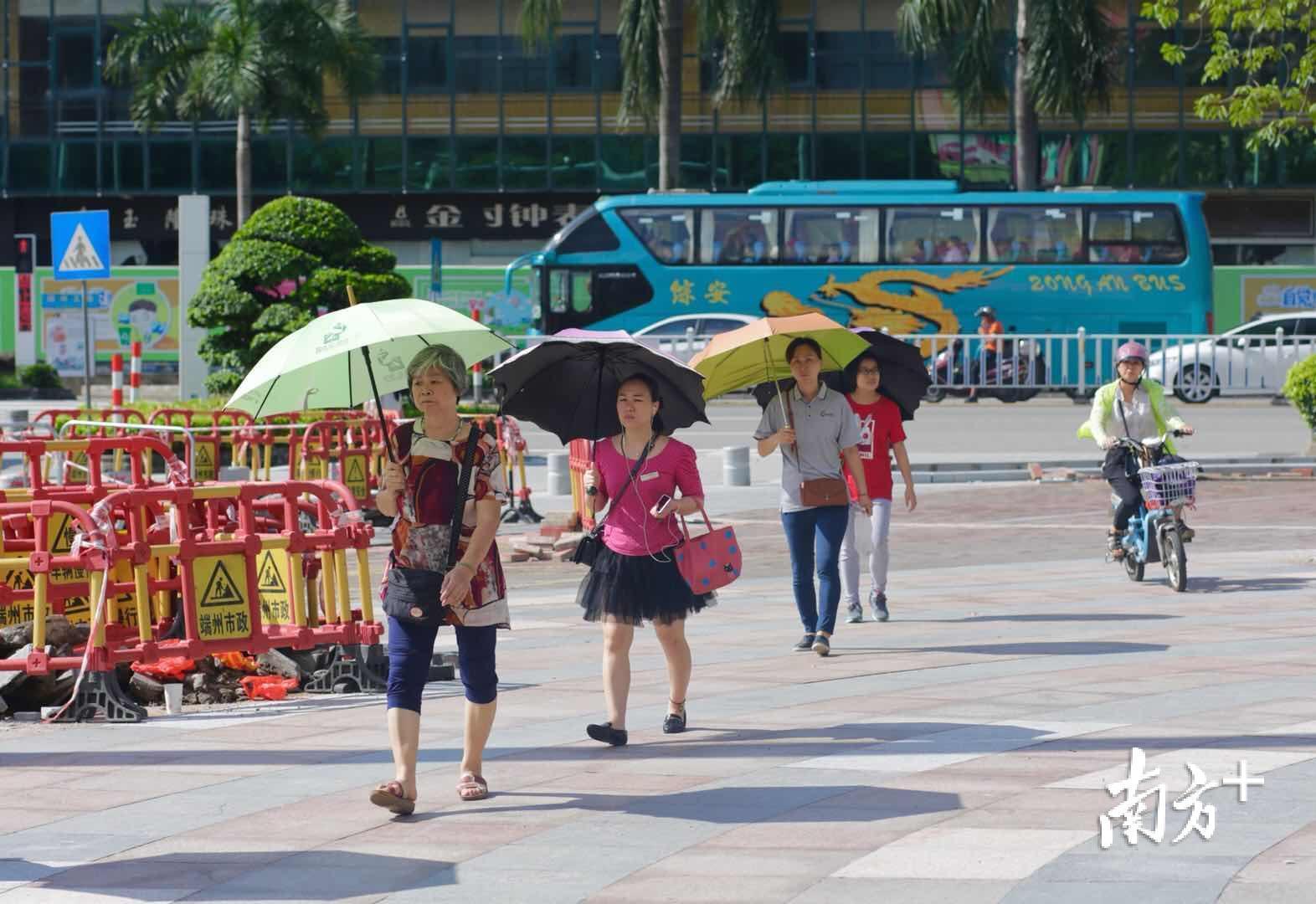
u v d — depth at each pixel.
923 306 51.06
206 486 12.06
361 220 69.56
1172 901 6.47
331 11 55.22
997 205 51.06
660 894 6.88
